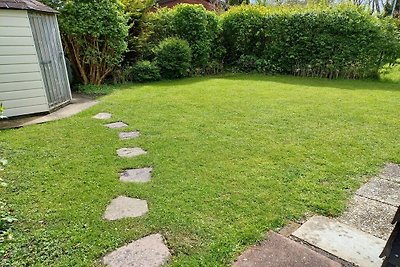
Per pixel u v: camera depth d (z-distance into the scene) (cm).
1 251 189
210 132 418
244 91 706
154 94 680
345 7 912
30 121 486
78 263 181
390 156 336
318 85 792
